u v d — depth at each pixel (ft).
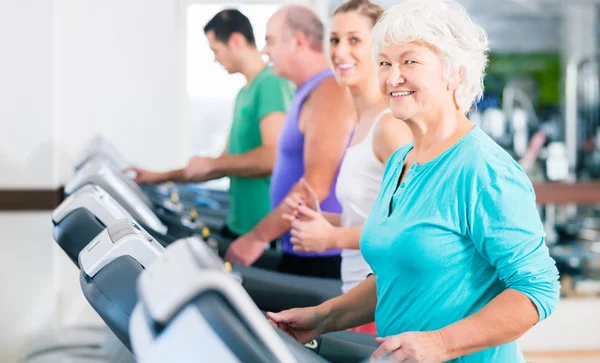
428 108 6.40
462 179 6.11
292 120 12.72
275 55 13.28
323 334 7.43
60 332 12.82
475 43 6.33
